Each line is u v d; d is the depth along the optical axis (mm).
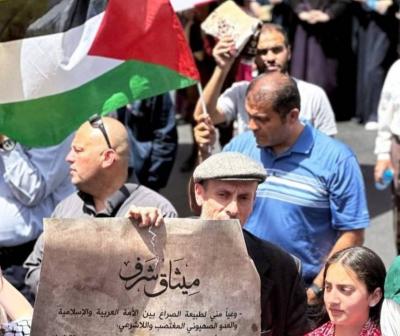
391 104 9828
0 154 7609
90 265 4973
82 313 4984
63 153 7750
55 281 4957
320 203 7281
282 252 5883
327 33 15672
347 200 7258
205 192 5582
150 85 6922
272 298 5824
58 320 4973
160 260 5016
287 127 7168
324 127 8781
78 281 4973
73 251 4961
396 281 5059
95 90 6785
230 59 8359
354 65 16016
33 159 7672
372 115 15906
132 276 5004
